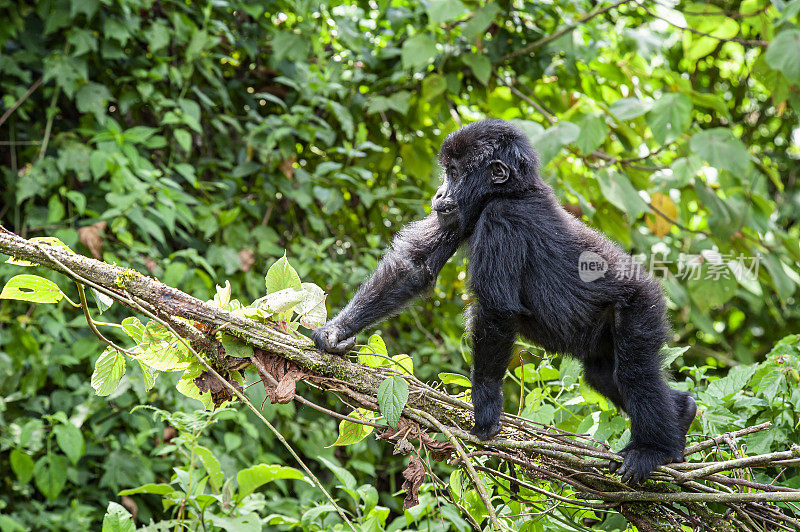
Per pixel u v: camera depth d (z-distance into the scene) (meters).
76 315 9.45
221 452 8.93
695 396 6.81
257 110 11.12
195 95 10.46
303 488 9.38
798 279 11.97
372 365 5.71
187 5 10.56
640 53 11.84
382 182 11.67
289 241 11.02
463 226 6.26
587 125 9.98
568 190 10.18
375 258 10.78
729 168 9.95
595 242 6.00
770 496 4.81
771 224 11.29
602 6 10.99
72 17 9.09
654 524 5.43
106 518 6.01
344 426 5.65
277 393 5.15
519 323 6.02
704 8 11.26
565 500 5.50
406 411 5.38
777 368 6.19
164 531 6.66
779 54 9.93
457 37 11.17
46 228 9.26
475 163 6.20
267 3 10.82
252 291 9.75
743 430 5.86
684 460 5.50
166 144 9.70
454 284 11.08
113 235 9.57
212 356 5.25
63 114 10.21
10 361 8.71
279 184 10.09
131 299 5.12
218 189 10.53
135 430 9.16
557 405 7.11
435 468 9.75
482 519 6.30
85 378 9.23
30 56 9.52
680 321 13.79
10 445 8.59
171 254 9.06
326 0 10.70
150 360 5.20
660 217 11.43
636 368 5.58
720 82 16.66
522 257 5.76
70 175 9.68
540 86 12.08
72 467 8.70
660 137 9.89
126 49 10.16
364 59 11.17
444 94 11.16
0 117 9.62
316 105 10.85
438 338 11.17
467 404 5.58
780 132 16.69
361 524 6.78
